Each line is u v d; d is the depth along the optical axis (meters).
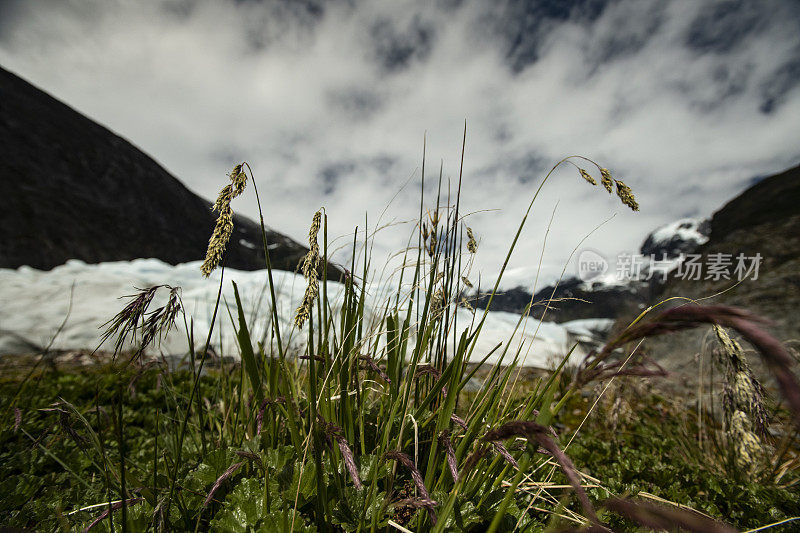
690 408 4.18
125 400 2.96
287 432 1.69
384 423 1.63
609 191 1.14
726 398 1.41
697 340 6.34
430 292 1.45
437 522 1.01
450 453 1.12
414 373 1.52
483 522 1.36
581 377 0.88
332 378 1.54
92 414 2.45
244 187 1.17
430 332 1.59
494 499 1.36
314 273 1.20
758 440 1.27
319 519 1.26
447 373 1.43
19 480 1.82
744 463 1.31
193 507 1.41
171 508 1.37
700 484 2.33
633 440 3.22
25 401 2.94
